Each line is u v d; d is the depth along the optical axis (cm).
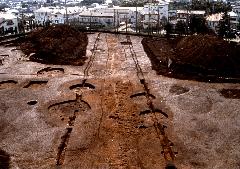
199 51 4353
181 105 3250
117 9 9406
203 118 2967
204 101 3338
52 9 10312
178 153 2420
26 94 3569
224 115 3020
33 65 4625
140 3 11731
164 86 3769
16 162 2334
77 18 9356
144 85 3819
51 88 3734
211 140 2594
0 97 3478
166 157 2377
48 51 4978
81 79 4025
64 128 2808
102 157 2383
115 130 2762
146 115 3083
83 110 3186
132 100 3409
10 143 2584
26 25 8650
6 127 2839
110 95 3519
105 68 4481
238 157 2362
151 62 4756
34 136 2684
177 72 4206
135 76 4128
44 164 2309
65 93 3591
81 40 6034
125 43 6081
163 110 3138
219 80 3922
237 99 3388
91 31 7162
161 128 2794
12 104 3303
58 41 5325
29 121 2942
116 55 5191
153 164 2292
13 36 6594
